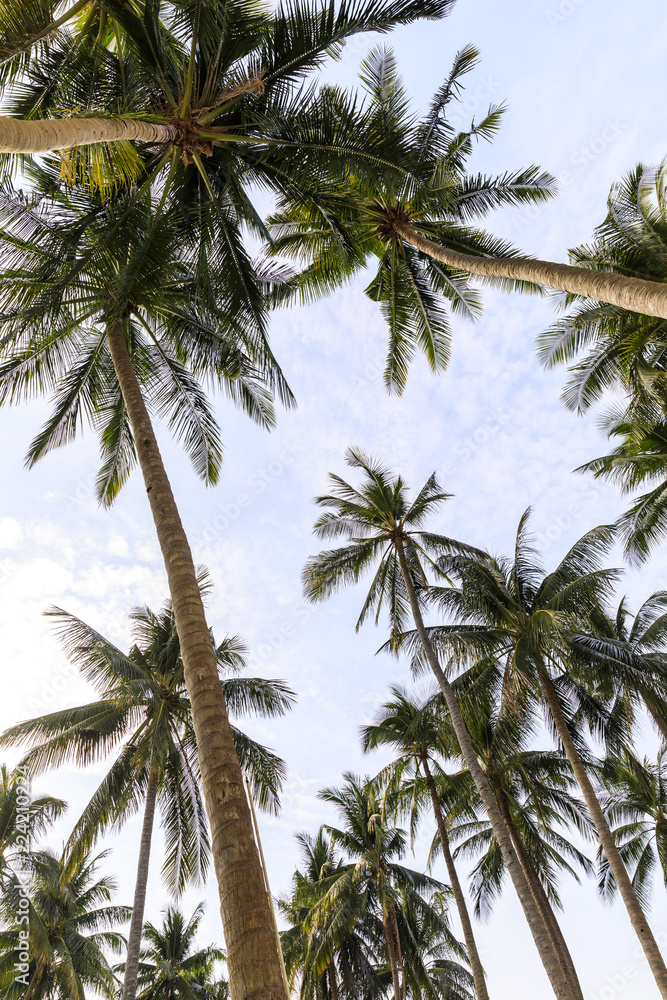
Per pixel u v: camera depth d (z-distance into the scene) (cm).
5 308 979
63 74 893
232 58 936
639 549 2088
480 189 1452
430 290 1602
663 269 1500
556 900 2519
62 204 1019
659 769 2639
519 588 2233
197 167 1036
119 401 1377
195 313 1307
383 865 2770
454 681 2241
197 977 3412
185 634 725
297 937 2941
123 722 1812
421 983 2723
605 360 1753
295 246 1630
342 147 1055
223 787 604
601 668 1984
